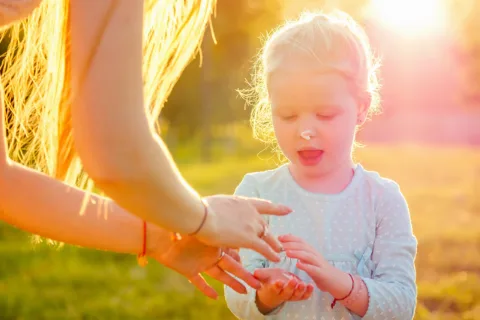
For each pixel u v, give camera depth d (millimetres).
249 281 2195
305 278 2410
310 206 2479
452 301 5469
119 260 7098
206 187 13523
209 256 2191
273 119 2416
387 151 23781
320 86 2312
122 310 5340
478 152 23453
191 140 30344
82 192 2238
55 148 2211
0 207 2164
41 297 5734
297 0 17078
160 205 1708
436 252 7109
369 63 2531
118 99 1580
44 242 7809
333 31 2371
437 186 12969
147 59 2133
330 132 2340
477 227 8453
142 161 1627
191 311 5324
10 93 2439
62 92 2047
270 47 2439
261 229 1963
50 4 2076
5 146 2172
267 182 2572
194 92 30594
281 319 2389
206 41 28766
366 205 2484
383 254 2438
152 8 2053
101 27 1576
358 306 2287
